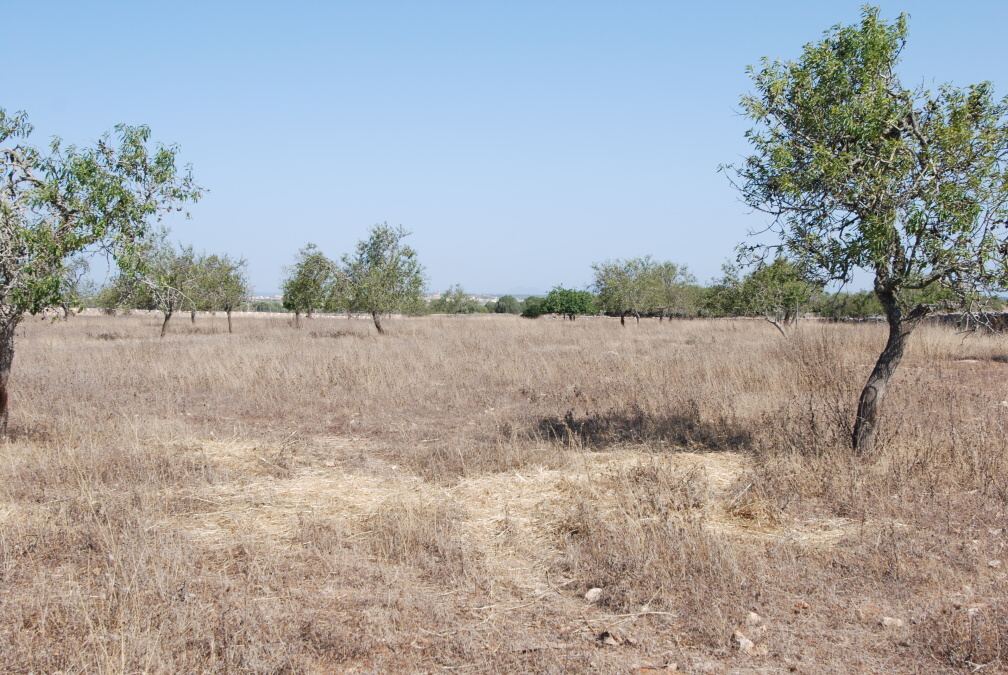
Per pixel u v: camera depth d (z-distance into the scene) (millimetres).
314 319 45156
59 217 8133
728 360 14172
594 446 8422
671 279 41688
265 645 3816
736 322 33844
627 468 7129
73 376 13586
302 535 5504
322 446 8828
